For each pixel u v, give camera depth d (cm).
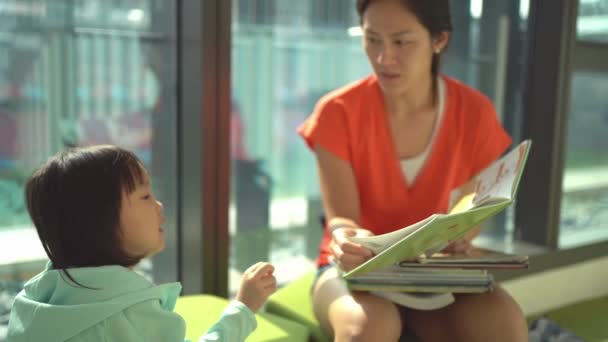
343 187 144
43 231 90
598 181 242
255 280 104
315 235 202
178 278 176
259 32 181
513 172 110
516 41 225
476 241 230
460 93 149
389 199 147
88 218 88
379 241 111
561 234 235
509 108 228
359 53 199
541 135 221
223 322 97
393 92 135
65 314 86
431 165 146
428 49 137
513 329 117
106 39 160
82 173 88
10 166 152
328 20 192
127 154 93
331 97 148
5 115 150
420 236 103
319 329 139
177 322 90
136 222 91
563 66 213
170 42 168
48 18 152
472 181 129
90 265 90
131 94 165
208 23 155
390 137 145
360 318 113
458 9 212
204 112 158
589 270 227
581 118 231
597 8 219
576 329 194
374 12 132
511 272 201
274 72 185
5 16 147
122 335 86
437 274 119
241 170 184
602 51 224
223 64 159
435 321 129
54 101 155
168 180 173
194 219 165
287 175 193
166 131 171
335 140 143
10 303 155
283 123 190
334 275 131
